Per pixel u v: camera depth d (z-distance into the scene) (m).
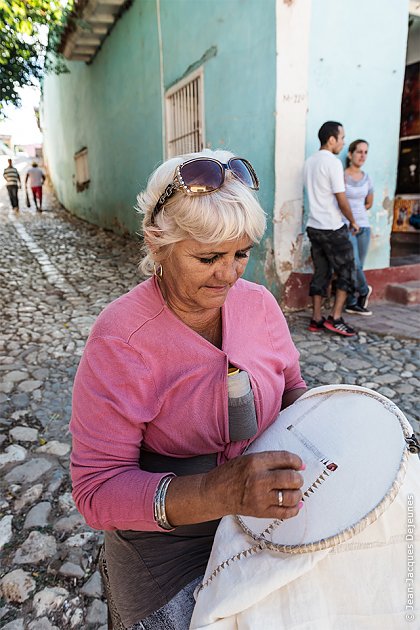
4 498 2.37
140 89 8.45
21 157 29.12
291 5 4.50
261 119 4.99
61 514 2.27
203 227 0.93
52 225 12.91
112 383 1.04
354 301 5.14
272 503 0.84
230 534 0.97
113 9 8.65
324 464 0.99
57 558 2.02
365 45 4.92
